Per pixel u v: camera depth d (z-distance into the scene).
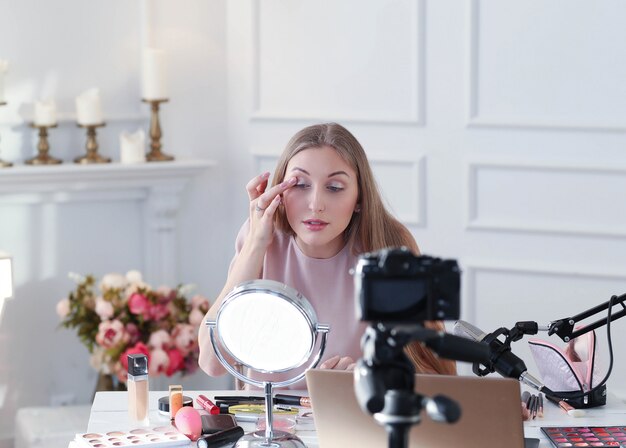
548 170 3.71
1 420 3.88
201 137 4.10
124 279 3.63
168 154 4.07
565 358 2.21
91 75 3.89
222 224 4.18
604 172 3.64
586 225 3.69
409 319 1.26
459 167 3.82
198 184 4.12
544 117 3.70
